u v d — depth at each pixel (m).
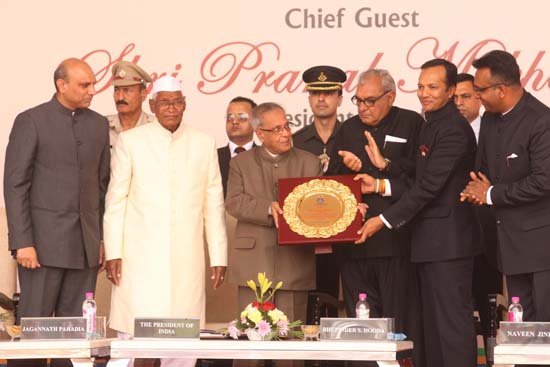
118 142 9.64
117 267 9.51
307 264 9.66
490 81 8.73
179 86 9.61
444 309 9.26
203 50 12.80
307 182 9.44
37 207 9.34
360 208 9.34
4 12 12.83
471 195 8.89
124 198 9.59
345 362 9.64
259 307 8.38
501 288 10.74
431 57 12.65
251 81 12.75
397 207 9.23
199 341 8.10
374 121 9.60
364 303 8.72
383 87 9.53
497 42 12.62
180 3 12.80
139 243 9.52
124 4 12.83
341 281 10.34
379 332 8.00
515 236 8.80
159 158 9.58
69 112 9.49
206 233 9.83
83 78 9.36
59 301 9.53
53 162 9.38
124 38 12.82
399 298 9.60
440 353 9.48
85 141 9.50
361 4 12.69
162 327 8.20
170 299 9.45
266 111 9.56
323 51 12.70
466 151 9.22
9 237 9.30
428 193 9.16
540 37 12.59
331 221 9.34
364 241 9.47
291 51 12.73
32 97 12.80
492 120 8.98
